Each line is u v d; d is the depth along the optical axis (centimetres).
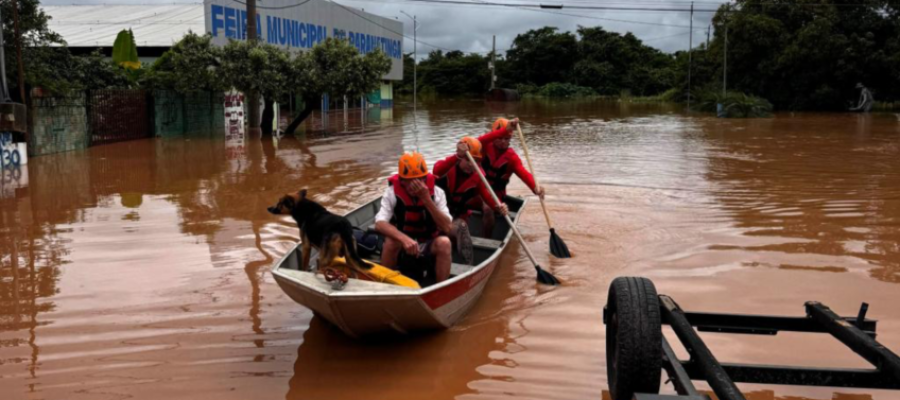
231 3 2331
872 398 423
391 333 505
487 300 607
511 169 742
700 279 656
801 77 4191
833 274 667
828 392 432
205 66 2008
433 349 502
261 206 995
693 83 5441
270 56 2048
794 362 469
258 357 486
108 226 867
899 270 680
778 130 2502
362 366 473
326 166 1427
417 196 542
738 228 860
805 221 895
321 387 442
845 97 4197
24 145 1387
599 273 684
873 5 4134
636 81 7150
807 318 376
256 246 772
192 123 2272
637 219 919
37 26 1535
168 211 959
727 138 2152
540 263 721
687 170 1388
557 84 7106
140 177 1266
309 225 502
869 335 371
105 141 1831
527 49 7806
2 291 620
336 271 451
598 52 7500
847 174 1320
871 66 4056
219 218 914
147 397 426
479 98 7356
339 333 530
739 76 4478
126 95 1914
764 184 1202
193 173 1320
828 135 2262
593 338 521
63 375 455
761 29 4222
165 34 2802
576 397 428
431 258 553
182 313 568
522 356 489
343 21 3381
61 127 1634
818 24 4066
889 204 1006
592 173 1345
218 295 612
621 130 2503
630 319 336
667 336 514
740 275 666
